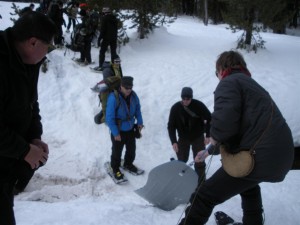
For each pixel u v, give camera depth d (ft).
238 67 9.42
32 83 6.28
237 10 42.24
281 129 8.64
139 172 20.62
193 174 12.67
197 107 16.99
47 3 42.19
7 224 6.21
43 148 6.92
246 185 9.09
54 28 5.95
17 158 6.01
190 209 9.72
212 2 94.48
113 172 20.13
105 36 31.55
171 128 17.38
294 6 93.91
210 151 10.94
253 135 8.59
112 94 18.76
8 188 6.26
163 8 45.55
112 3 38.73
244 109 8.71
